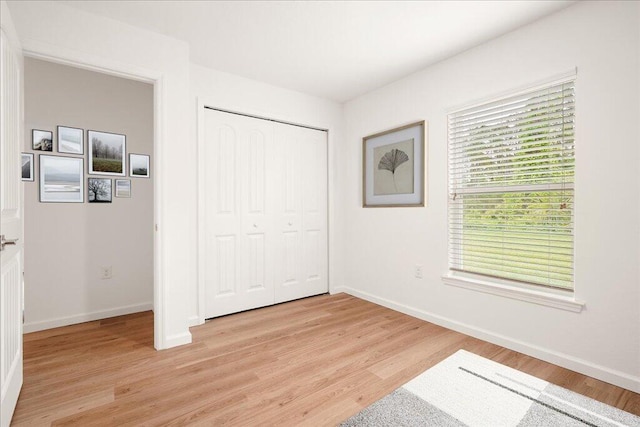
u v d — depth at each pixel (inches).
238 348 89.7
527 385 70.5
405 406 63.5
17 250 62.7
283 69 112.5
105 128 115.6
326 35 90.4
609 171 70.6
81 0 74.3
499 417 60.2
